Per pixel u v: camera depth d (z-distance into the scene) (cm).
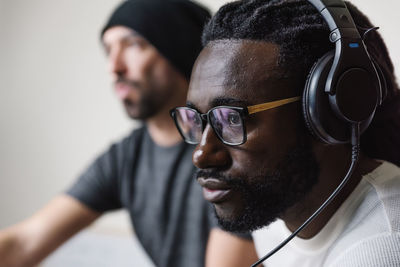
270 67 50
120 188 117
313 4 52
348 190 54
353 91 48
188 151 109
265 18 52
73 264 140
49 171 203
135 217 115
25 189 207
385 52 60
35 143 204
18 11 205
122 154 118
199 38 108
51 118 201
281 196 51
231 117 51
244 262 86
